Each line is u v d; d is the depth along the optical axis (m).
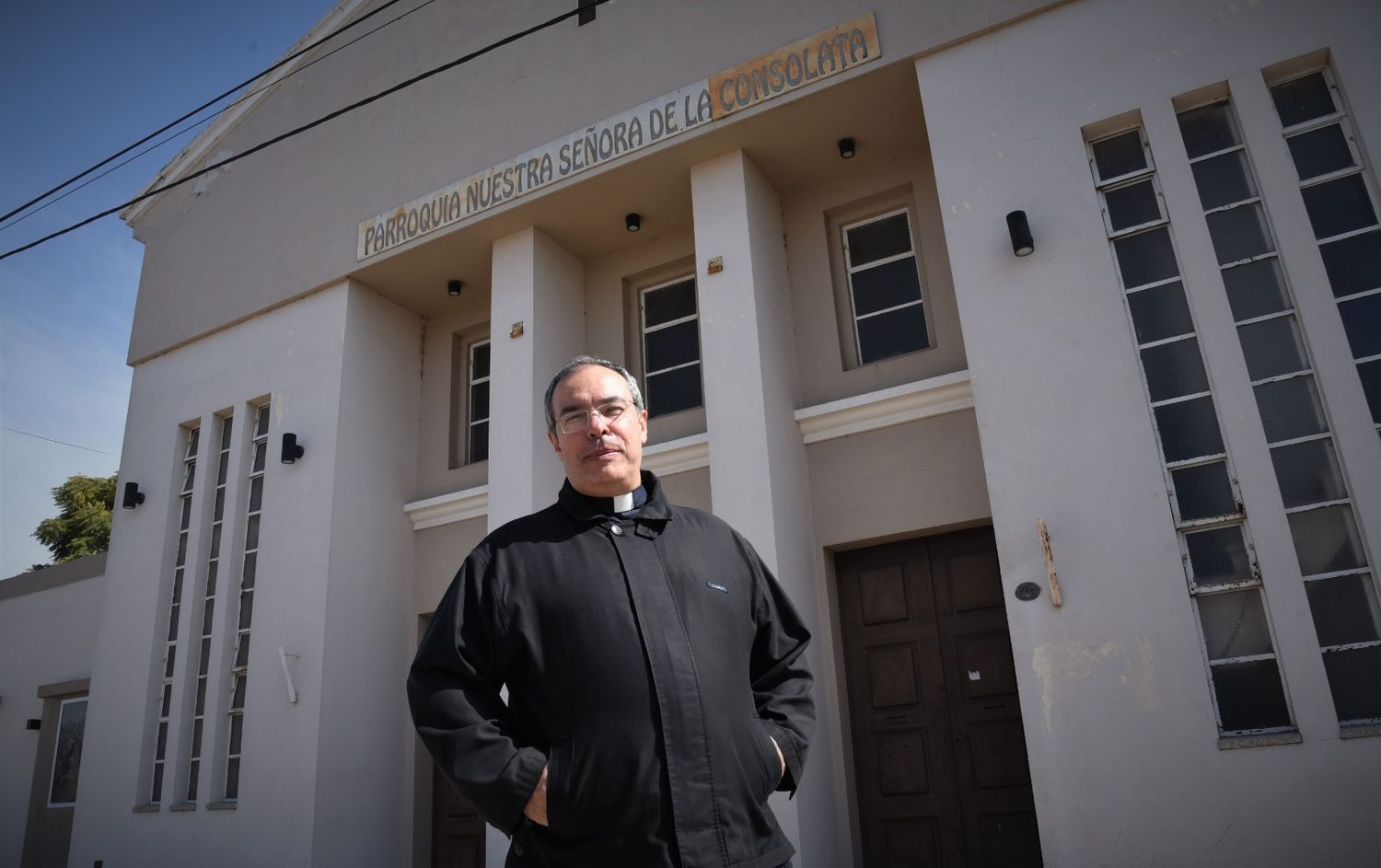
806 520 7.58
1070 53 6.67
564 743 2.44
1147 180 6.36
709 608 2.72
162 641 9.82
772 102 7.57
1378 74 5.80
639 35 8.41
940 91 6.99
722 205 7.98
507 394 8.64
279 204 10.53
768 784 2.58
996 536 6.00
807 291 8.37
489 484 8.49
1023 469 6.04
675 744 2.44
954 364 7.61
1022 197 6.54
